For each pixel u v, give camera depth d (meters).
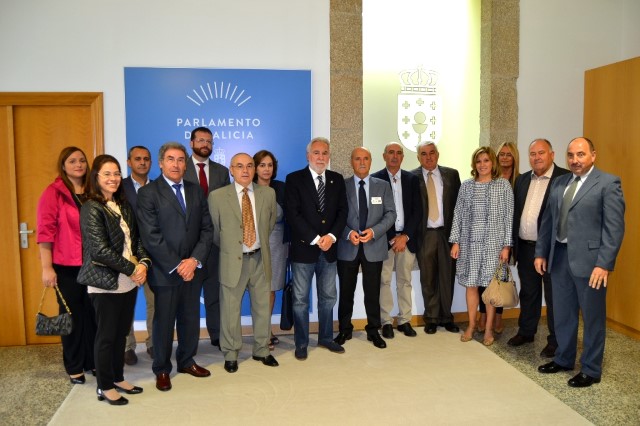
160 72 4.26
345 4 4.43
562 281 3.41
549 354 3.79
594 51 4.93
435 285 4.41
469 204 4.06
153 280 3.16
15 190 4.18
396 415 2.89
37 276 4.28
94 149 4.25
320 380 3.38
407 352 3.90
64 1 4.15
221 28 4.33
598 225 3.19
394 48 4.88
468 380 3.37
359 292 4.60
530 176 3.99
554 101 4.89
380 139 4.88
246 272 3.54
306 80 4.43
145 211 3.13
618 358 3.79
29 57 4.14
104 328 2.96
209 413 2.93
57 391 3.32
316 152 3.71
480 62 4.95
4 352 4.11
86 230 2.84
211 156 4.38
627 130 4.29
